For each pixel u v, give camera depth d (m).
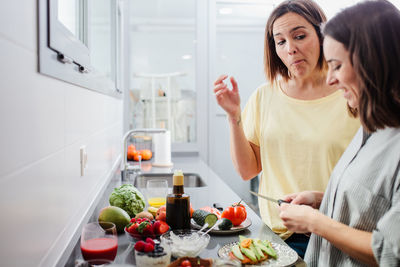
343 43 0.85
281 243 0.98
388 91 0.81
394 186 0.82
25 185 0.61
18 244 0.58
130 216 1.17
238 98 1.39
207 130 3.35
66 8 0.95
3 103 0.52
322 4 2.93
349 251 0.87
